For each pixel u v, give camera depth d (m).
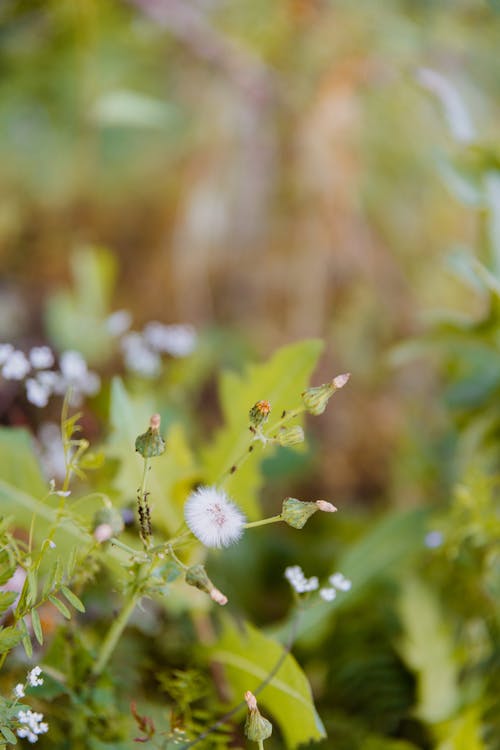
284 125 1.67
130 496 0.98
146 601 1.01
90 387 1.04
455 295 1.76
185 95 1.72
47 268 1.71
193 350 1.38
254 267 1.74
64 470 1.07
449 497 1.21
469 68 1.58
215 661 0.99
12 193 1.71
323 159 1.67
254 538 1.23
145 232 1.80
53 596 0.85
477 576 1.06
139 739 0.90
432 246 1.78
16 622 0.85
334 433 1.64
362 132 1.68
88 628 0.99
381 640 1.09
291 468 1.28
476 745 1.00
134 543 0.99
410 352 1.16
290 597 1.18
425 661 1.04
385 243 1.76
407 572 1.10
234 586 1.16
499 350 1.11
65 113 1.69
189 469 1.00
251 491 1.00
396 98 1.65
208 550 0.99
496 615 1.06
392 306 1.75
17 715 0.85
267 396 1.00
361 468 1.64
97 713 0.92
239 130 1.71
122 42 1.65
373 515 1.46
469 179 1.15
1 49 1.56
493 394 1.13
